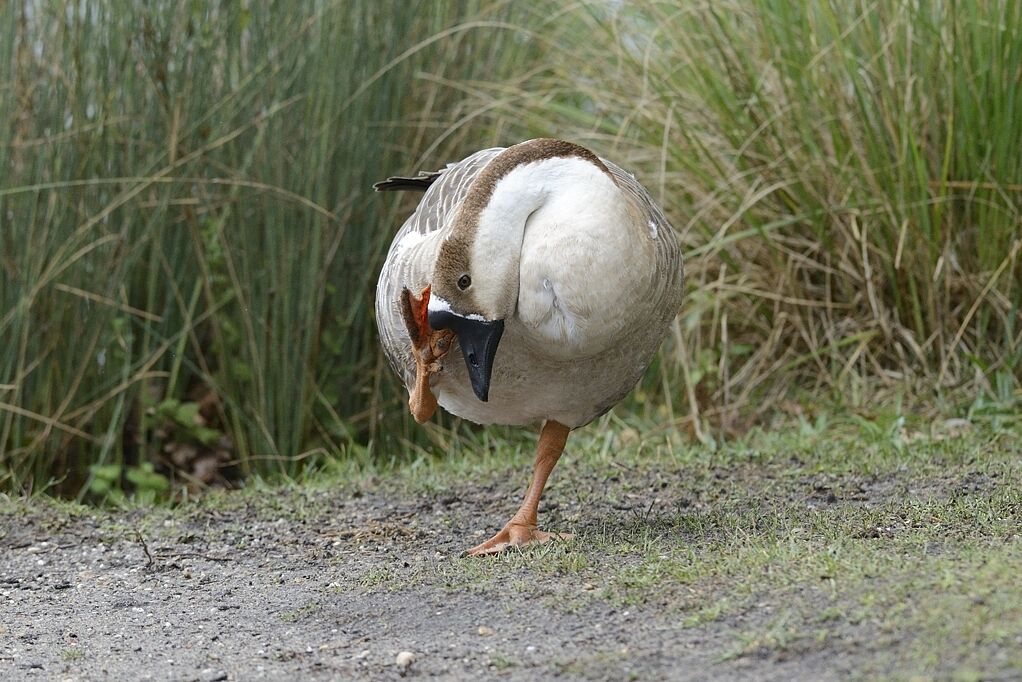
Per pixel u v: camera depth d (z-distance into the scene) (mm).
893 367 11547
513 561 7082
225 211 11375
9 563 8219
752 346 12156
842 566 5988
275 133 11508
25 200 10891
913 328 11539
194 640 6441
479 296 6738
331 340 12070
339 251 12039
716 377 11828
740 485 8914
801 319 11859
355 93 11758
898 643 4977
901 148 11055
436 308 6801
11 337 10852
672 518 7926
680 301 7871
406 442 12023
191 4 11258
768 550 6520
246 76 11562
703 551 6848
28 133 10969
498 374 7262
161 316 11844
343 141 11773
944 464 8961
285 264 11523
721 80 11930
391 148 12078
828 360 11859
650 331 7391
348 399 12352
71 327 11266
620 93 12516
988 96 10930
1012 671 4547
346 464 11078
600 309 6598
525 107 12891
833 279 12016
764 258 12016
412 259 7359
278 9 11508
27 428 11148
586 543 7406
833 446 9945
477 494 9461
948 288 11086
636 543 7234
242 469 11812
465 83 12609
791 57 11414
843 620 5301
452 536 8234
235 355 12039
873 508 7625
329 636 6270
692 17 12039
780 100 11641
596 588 6379
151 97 11414
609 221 6578
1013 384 10820
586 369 7246
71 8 11086
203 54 11391
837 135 11367
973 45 10969
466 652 5742
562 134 12711
